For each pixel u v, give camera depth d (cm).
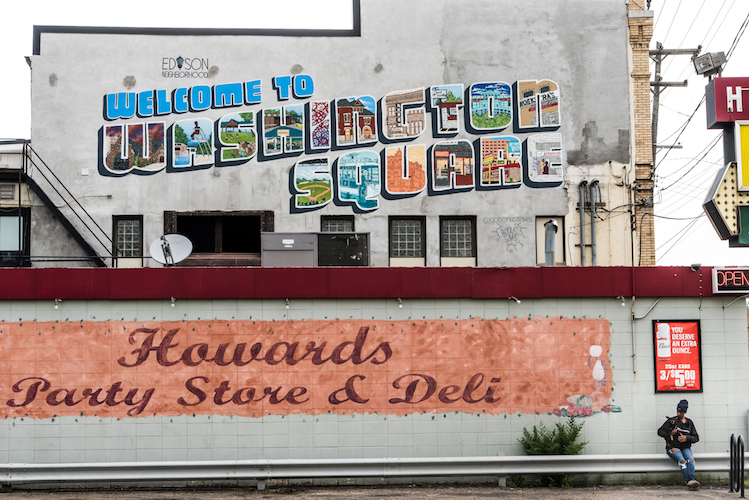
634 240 2162
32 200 2120
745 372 1418
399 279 1405
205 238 2169
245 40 2166
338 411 1383
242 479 1348
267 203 2131
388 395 1391
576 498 1247
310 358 1390
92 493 1302
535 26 2205
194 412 1370
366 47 2173
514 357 1409
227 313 1390
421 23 2188
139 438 1361
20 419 1356
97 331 1375
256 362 1385
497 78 2186
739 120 1662
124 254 2112
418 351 1402
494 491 1312
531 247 2148
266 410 1377
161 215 2116
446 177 2153
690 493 1295
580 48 2208
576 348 1414
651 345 1420
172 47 2155
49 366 1366
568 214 2164
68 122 2123
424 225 2144
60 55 2136
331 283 1396
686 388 1412
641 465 1362
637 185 2180
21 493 1303
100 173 2119
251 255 2139
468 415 1394
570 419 1391
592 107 2195
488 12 2200
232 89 2153
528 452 1377
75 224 2102
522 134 2178
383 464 1330
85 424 1359
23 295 1366
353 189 2138
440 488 1341
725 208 1647
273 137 2145
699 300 1430
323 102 2155
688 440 1338
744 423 1407
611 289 1418
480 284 1411
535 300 1421
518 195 2162
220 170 2133
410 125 2162
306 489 1333
